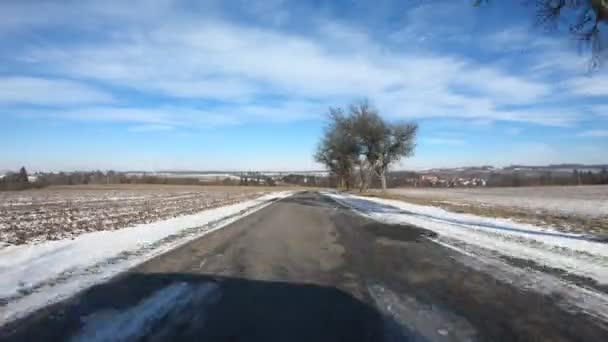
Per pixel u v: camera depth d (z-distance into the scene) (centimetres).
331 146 5866
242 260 845
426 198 3906
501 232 1283
